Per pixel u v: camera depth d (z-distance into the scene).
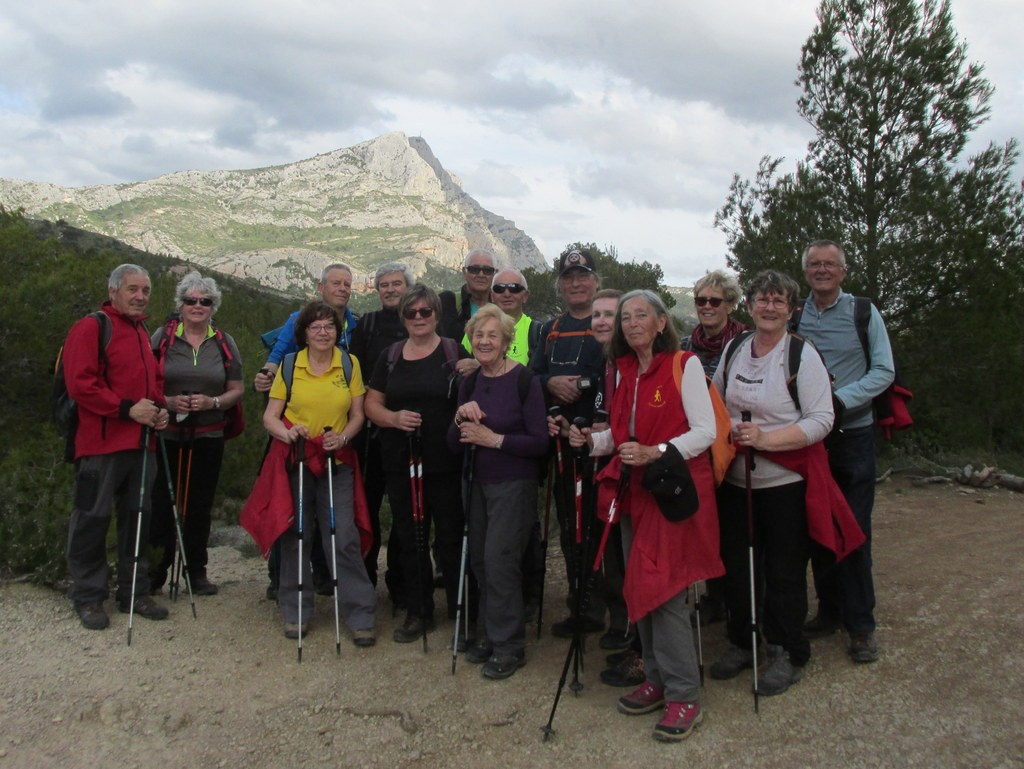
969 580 5.62
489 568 4.55
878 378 4.54
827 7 10.87
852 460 4.54
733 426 4.14
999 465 10.84
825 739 3.67
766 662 4.29
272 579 5.81
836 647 4.61
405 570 5.12
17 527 5.82
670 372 3.88
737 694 4.13
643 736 3.82
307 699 4.30
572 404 4.88
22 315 7.68
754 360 4.21
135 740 3.88
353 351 5.78
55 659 4.54
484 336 4.63
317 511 5.25
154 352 5.76
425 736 3.95
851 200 10.51
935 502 8.71
